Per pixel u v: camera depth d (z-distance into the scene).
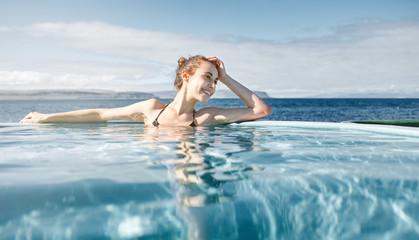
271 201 0.85
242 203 0.84
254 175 1.12
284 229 0.70
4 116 26.20
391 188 0.97
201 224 0.70
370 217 0.75
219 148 1.72
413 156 1.50
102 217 0.73
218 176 1.10
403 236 0.66
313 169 1.22
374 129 2.55
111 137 2.19
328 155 1.52
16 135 2.32
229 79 3.18
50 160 1.38
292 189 0.96
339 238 0.65
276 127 2.96
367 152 1.60
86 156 1.48
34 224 0.69
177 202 0.84
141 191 0.92
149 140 2.03
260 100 3.26
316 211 0.79
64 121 3.27
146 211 0.77
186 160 1.39
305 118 25.41
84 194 0.90
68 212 0.76
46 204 0.81
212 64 2.94
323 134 2.40
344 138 2.17
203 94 2.89
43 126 3.02
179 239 0.64
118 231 0.67
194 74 2.88
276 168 1.23
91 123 3.31
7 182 1.01
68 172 1.15
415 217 0.75
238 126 3.06
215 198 0.87
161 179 1.05
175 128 2.85
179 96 3.06
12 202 0.82
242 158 1.44
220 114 3.21
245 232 0.68
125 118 3.29
